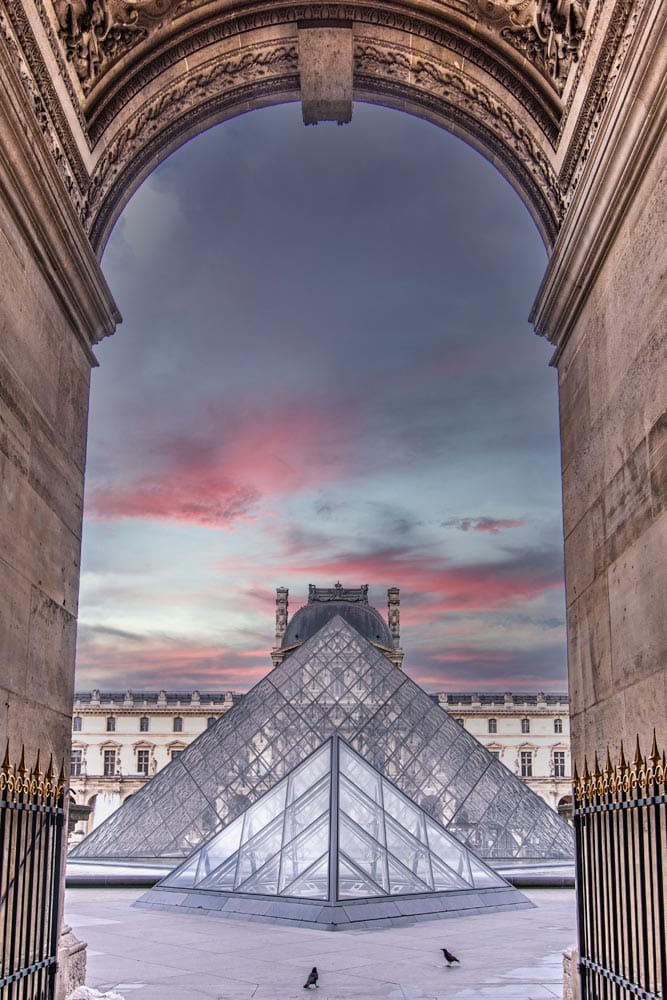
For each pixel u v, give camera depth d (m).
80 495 14.04
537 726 153.00
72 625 13.48
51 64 12.19
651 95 9.81
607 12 11.39
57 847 10.86
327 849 26.36
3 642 10.47
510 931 22.73
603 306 11.97
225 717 53.69
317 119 17.95
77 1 12.59
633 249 10.69
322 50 15.97
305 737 51.44
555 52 13.67
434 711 53.34
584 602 12.81
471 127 16.88
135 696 162.88
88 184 14.38
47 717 12.21
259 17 15.39
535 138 15.09
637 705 10.28
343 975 16.11
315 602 135.25
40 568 11.94
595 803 10.34
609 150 10.88
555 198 14.77
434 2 15.09
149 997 14.05
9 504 10.70
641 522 10.20
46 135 12.34
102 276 13.97
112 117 14.42
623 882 10.09
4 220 10.70
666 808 8.73
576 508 13.37
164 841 46.75
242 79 16.56
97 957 18.12
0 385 10.44
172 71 15.34
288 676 54.97
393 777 49.12
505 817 47.16
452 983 15.34
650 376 9.95
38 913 11.06
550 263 13.89
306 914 23.67
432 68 16.19
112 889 36.91
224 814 47.88
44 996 10.41
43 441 12.11
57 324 12.84
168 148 16.80
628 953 8.88
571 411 13.77
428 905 25.78
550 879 37.12
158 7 14.12
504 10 14.42
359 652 56.31
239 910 25.52
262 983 15.35
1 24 10.56
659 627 9.56
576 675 13.30
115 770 153.25
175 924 23.88
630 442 10.66
